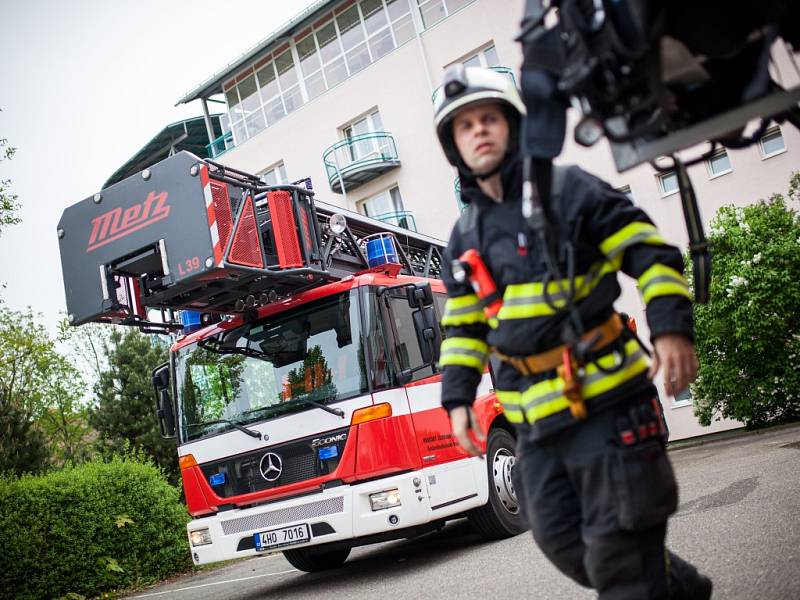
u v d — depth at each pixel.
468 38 23.78
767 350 16.22
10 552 8.90
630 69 1.83
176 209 6.46
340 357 6.73
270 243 7.00
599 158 20.78
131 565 10.35
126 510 10.49
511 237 2.26
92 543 9.84
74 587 9.49
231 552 6.79
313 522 6.40
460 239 2.43
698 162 2.47
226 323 7.43
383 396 6.50
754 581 3.49
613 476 2.08
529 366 2.24
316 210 7.77
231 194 6.57
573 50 1.86
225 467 6.99
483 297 2.32
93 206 6.94
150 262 6.75
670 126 2.07
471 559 6.33
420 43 24.59
